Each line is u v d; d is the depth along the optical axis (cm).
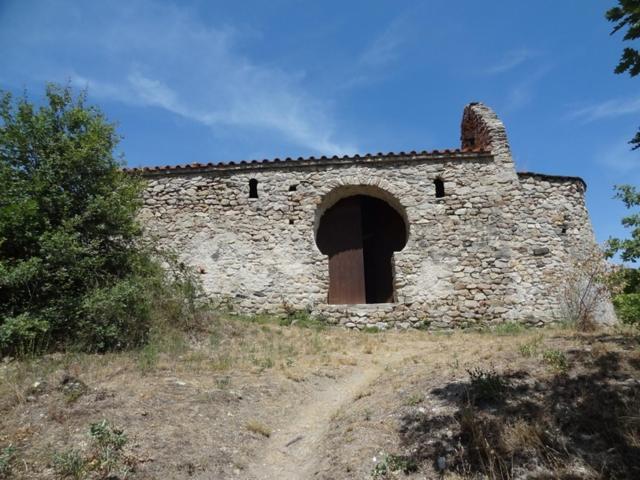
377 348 978
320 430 584
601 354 597
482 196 1308
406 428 509
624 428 434
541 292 1234
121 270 896
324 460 492
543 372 575
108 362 682
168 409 560
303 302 1224
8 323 684
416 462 449
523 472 406
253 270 1251
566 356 616
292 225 1288
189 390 620
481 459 427
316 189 1316
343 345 996
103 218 869
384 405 583
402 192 1312
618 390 499
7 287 737
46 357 665
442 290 1232
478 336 1059
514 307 1220
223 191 1311
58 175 841
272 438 558
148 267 956
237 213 1295
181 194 1307
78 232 811
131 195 938
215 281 1240
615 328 843
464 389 562
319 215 1345
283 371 764
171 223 1284
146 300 848
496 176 1323
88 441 475
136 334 795
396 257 1258
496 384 545
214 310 1095
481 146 1436
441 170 1331
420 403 558
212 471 469
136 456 462
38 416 514
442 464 436
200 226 1283
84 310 753
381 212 1493
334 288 1344
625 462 397
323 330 1128
